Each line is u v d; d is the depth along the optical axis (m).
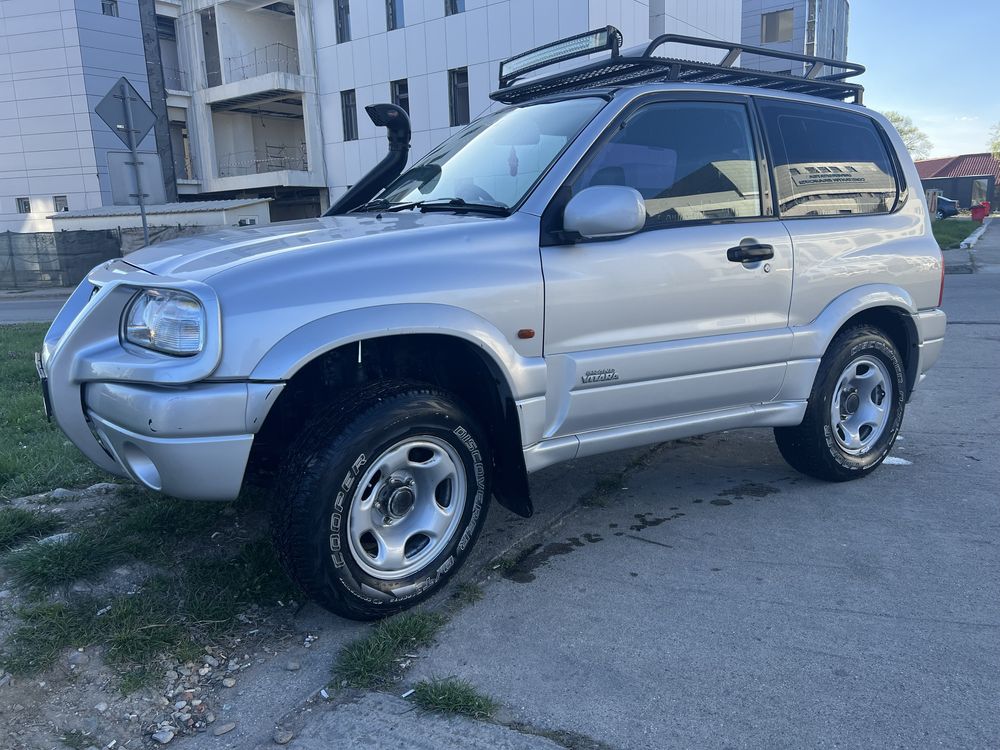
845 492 4.16
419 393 2.87
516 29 23.72
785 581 3.18
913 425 5.41
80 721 2.38
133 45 31.36
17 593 2.95
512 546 3.54
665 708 2.39
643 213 3.08
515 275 3.01
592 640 2.78
